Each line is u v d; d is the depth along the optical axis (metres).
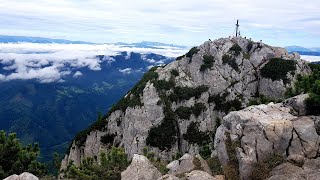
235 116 30.62
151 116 78.06
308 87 41.34
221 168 29.52
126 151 76.50
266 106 32.78
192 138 75.00
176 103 79.88
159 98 79.56
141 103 79.75
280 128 28.25
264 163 27.02
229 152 29.05
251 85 78.88
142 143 75.62
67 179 35.25
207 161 31.77
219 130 31.83
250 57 82.88
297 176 23.23
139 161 28.11
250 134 28.73
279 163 26.73
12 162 35.88
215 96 80.00
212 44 87.25
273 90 74.94
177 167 30.27
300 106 31.61
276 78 75.25
